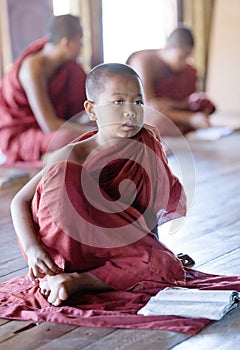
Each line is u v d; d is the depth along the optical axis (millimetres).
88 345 2576
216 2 10484
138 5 9711
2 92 6613
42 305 2955
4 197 5398
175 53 7492
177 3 10117
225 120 9594
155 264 3037
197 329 2650
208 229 4246
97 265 3051
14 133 6488
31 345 2602
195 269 3475
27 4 8508
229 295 2857
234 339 2592
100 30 9289
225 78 10523
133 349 2531
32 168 6328
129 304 2902
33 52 6547
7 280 3410
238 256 3688
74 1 8945
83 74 6723
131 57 7598
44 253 2943
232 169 6246
